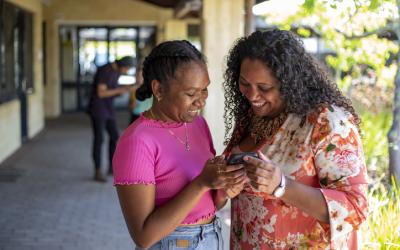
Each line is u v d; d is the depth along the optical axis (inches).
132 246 197.5
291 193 72.3
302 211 78.0
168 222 76.7
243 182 73.1
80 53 663.8
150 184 78.2
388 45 197.9
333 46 213.9
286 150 79.0
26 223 223.0
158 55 79.3
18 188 283.6
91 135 487.2
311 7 168.4
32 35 486.3
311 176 77.9
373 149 217.2
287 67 75.1
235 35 236.7
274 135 80.0
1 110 354.9
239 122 88.4
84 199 261.9
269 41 75.6
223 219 211.5
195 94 78.9
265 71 75.6
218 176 73.4
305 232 79.6
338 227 73.8
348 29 197.3
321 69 79.6
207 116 235.6
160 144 80.3
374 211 140.0
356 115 80.0
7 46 375.2
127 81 348.2
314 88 78.5
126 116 631.2
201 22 241.0
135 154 78.1
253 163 71.3
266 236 81.1
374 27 194.5
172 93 78.9
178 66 78.0
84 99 673.6
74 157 376.2
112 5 650.2
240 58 79.7
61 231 213.3
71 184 293.0
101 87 291.4
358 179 74.4
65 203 254.4
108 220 227.8
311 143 76.9
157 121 81.6
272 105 79.0
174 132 82.1
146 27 663.1
